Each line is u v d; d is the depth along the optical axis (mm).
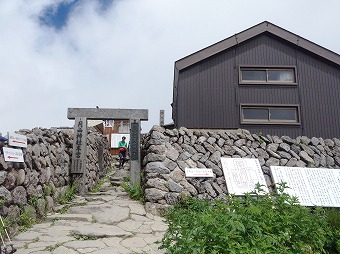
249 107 12086
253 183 7797
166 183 7332
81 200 7641
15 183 5062
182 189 7355
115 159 19578
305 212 3930
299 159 8664
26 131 6176
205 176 7633
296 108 12109
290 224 3510
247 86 12219
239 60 12500
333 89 12336
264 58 12555
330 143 9328
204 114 11867
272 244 3070
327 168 8602
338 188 8016
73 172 8719
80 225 5578
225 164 8008
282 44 12750
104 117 9391
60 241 4598
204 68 12328
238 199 3906
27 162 5574
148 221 6152
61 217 5977
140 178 8906
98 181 11805
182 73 12211
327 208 7488
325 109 12102
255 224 3178
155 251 4445
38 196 6000
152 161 7633
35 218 5672
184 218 3961
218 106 11969
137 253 4312
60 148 7965
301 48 12641
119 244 4680
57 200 7113
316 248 3971
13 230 4840
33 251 4129
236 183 7707
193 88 12094
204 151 8117
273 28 12648
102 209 6613
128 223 5914
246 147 8555
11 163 4922
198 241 2963
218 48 12336
